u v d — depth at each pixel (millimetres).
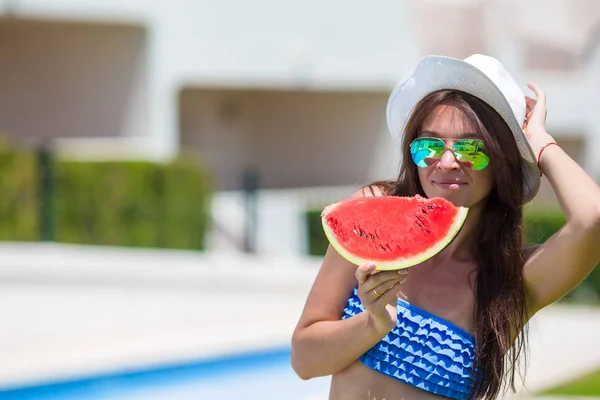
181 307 12898
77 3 17594
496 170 3215
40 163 13508
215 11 19422
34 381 8406
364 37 21156
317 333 3268
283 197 18859
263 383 9555
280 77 20234
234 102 22703
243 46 19781
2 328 11414
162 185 15023
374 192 3545
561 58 25469
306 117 23500
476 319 3229
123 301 12484
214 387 9422
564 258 3199
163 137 18812
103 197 14344
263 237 17766
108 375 8969
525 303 3307
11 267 11641
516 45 25000
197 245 15547
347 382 3312
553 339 11320
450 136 3213
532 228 3760
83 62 18734
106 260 12625
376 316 3043
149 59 18688
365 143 22812
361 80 21172
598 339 11414
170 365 9484
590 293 15805
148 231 14828
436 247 3047
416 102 3391
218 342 10375
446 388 3211
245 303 13414
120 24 18484
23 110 18734
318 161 23422
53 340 10633
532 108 3592
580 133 25516
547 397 8047
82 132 18797
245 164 23031
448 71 3223
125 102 18734
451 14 24156
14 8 17031
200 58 19312
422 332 3219
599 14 25391
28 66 18703
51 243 13539
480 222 3352
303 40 20484
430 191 3291
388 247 3068
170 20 18906
